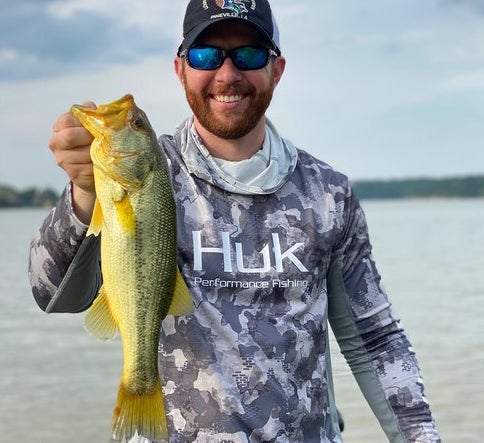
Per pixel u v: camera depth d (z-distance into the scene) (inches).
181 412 37.3
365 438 88.4
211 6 38.9
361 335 42.4
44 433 103.6
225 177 39.3
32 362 146.5
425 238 528.7
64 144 33.9
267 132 41.0
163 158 35.4
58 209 35.9
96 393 123.2
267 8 39.8
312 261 39.6
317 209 40.4
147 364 35.2
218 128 39.1
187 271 37.9
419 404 41.5
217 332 37.6
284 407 37.8
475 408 106.7
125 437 34.6
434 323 177.0
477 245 450.6
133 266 34.6
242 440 37.1
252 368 37.6
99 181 33.8
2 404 116.8
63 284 36.1
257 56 39.0
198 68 39.0
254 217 39.3
